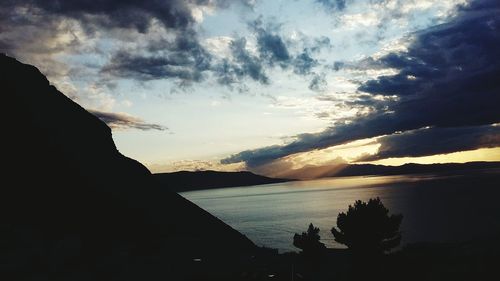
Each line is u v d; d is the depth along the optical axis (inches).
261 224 7165.4
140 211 2746.1
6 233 1606.8
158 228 2591.0
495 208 7249.0
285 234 5703.7
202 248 2096.5
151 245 1914.4
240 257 1878.7
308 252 1752.0
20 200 2065.7
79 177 2642.7
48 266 1321.4
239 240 3038.9
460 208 7588.6
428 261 1395.2
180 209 3297.2
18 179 2206.0
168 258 1643.7
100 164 3085.6
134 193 3029.0
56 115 3134.8
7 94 2763.3
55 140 2807.6
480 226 5255.9
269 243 4877.0
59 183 2420.0
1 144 2348.7
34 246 1485.0
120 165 3383.4
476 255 1485.0
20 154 2396.7
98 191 2632.9
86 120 3553.2
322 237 4972.9
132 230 2361.0
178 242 2160.4
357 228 1330.0
